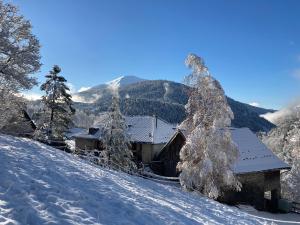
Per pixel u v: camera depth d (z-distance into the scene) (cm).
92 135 5628
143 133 5409
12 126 3256
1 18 2727
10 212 818
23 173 1168
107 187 1320
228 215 1750
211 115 2759
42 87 4662
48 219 834
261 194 3781
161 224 1093
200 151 2728
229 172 2666
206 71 2841
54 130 4538
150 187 1934
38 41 2814
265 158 4031
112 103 3922
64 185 1164
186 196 1998
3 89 2805
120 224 955
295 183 4309
